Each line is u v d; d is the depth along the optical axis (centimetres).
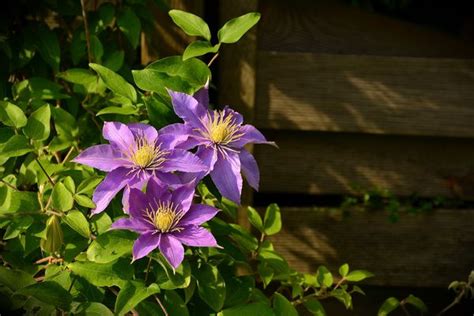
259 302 140
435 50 176
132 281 133
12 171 155
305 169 180
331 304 183
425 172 180
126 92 140
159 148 133
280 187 181
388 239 181
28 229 139
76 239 139
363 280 183
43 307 138
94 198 130
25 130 140
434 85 175
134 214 130
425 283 183
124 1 166
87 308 134
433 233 181
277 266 150
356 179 180
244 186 179
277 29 176
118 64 161
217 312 141
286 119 177
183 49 174
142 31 173
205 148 134
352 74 176
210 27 177
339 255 182
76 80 156
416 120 177
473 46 176
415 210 180
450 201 181
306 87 176
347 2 181
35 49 166
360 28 176
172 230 130
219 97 176
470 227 180
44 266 144
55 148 149
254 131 137
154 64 139
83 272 133
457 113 176
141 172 132
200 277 138
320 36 176
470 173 180
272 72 176
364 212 180
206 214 132
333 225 181
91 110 157
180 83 138
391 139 179
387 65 175
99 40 160
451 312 184
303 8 176
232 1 173
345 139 179
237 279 143
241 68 175
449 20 186
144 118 146
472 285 177
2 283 138
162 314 136
